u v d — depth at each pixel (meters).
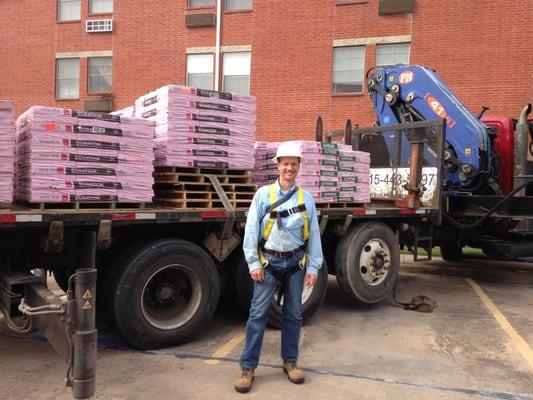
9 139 3.88
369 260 6.41
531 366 4.59
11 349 4.76
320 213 5.75
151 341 4.67
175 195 4.99
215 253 5.17
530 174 8.27
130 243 4.83
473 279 8.74
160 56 16.80
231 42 16.14
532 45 13.51
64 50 17.67
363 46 15.09
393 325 5.85
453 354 4.88
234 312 6.12
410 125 7.64
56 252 4.27
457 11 14.16
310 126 15.48
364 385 4.11
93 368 3.00
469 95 14.06
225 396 3.86
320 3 15.36
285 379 4.19
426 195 7.44
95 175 4.32
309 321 5.97
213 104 5.10
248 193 5.32
